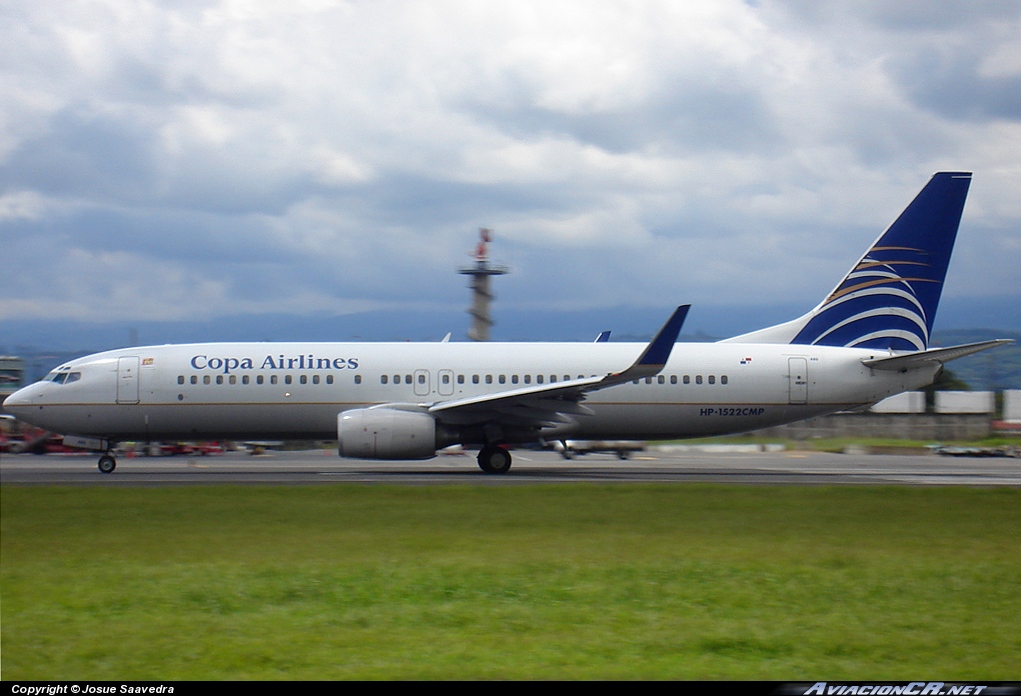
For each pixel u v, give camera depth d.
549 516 34.41
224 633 18.23
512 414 53.84
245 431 54.72
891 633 18.94
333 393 54.31
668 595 21.75
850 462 71.38
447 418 53.78
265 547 27.31
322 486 43.25
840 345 58.91
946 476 56.25
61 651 17.03
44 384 54.25
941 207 58.84
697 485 45.00
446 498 39.28
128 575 23.12
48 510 34.88
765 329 59.41
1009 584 23.28
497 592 21.70
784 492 42.44
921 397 129.00
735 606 20.94
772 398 56.69
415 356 55.50
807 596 21.92
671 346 50.38
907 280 58.91
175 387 53.84
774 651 17.64
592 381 51.25
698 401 56.22
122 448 83.31
